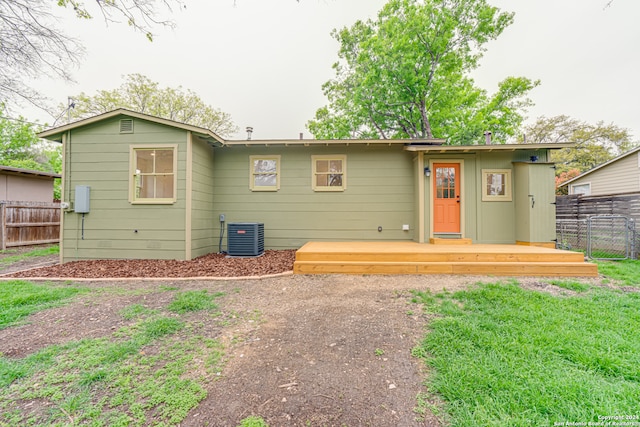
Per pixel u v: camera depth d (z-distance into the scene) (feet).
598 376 5.84
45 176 36.45
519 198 21.43
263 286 13.26
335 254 15.96
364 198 23.32
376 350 7.29
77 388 5.82
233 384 5.95
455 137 47.65
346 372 6.36
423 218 21.86
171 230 19.86
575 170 61.05
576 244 24.23
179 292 12.33
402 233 23.09
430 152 22.34
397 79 43.06
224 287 13.16
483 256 15.70
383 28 45.37
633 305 9.83
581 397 5.16
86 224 20.13
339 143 22.56
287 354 7.20
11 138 54.80
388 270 15.11
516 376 5.82
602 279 13.75
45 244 30.96
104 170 20.16
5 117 24.64
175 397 5.50
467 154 22.40
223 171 23.86
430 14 41.37
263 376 6.24
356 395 5.55
